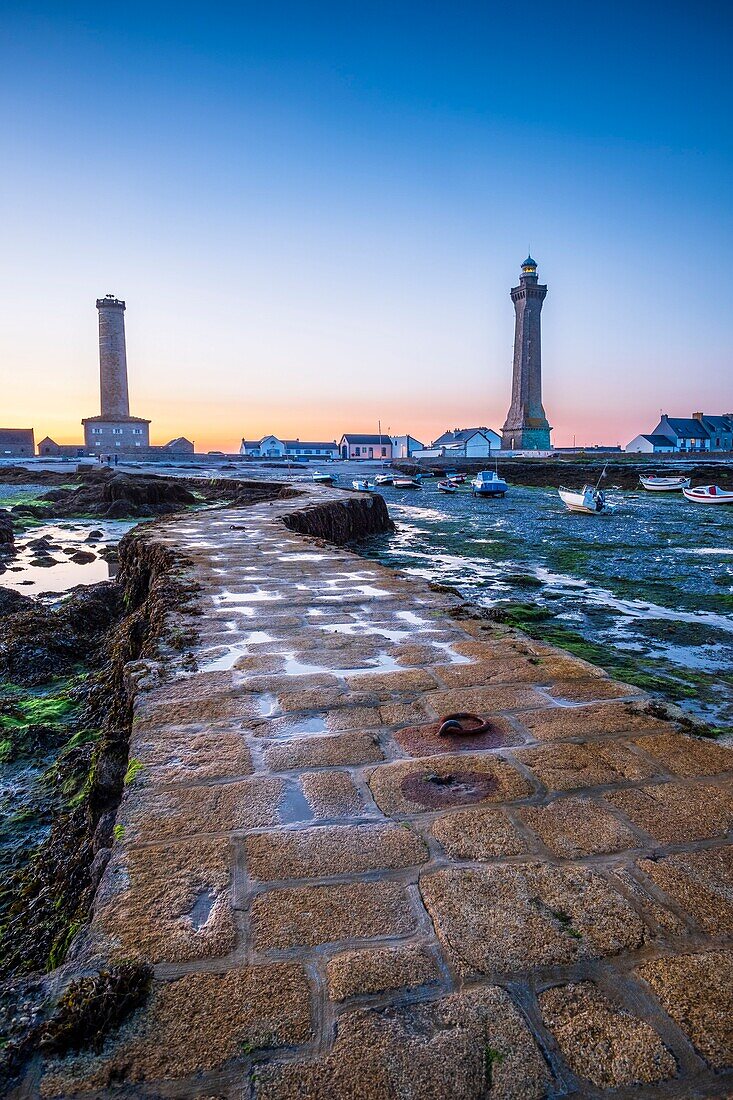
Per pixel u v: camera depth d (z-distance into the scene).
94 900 2.60
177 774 3.55
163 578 8.86
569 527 26.62
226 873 2.74
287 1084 1.84
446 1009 2.09
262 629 6.36
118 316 96.06
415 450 133.12
